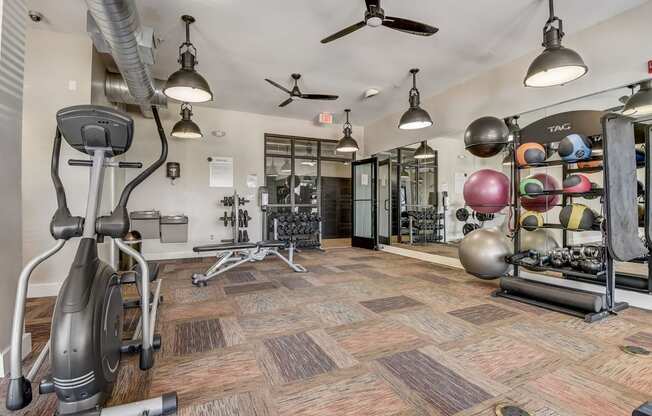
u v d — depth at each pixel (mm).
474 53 4109
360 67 4535
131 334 2564
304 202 7457
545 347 2262
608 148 2666
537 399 1667
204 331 2564
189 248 6160
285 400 1669
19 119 2137
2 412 1562
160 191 5953
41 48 3562
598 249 3121
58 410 1377
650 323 2695
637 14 3115
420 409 1596
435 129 5594
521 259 3486
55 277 3559
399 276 4500
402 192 7238
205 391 1744
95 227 1654
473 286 3947
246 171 6699
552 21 2824
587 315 2768
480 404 1629
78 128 1604
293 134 7219
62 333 1354
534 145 3439
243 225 6332
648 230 2199
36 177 3516
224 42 3818
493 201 3988
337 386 1796
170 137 6031
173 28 3488
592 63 3447
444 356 2139
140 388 1765
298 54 4141
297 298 3455
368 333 2521
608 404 1621
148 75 3660
